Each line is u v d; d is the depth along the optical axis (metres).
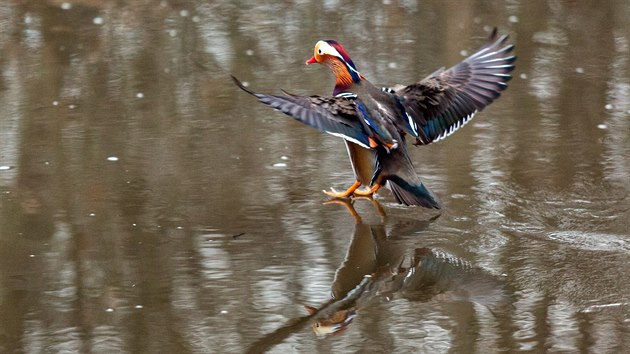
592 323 9.03
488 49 11.46
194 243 10.74
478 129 14.48
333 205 11.79
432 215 11.52
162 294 9.59
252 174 12.72
